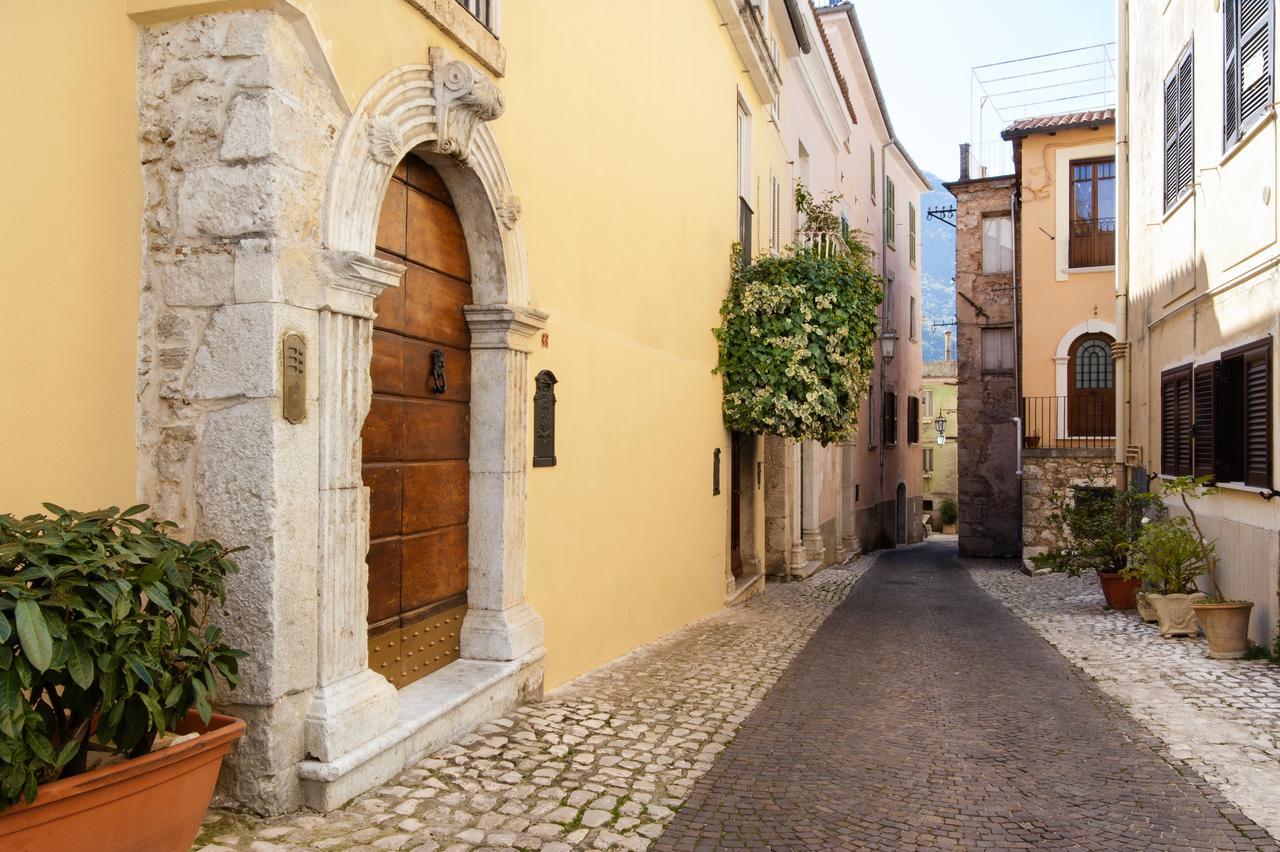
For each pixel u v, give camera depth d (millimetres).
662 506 8930
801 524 18656
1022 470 19000
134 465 3656
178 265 3656
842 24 22016
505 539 5516
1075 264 21188
